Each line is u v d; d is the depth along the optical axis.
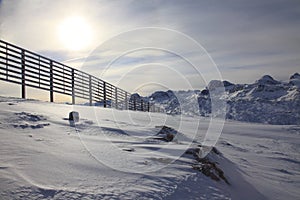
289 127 26.39
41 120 6.31
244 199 4.66
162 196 3.27
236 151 10.59
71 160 3.86
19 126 5.33
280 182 6.92
